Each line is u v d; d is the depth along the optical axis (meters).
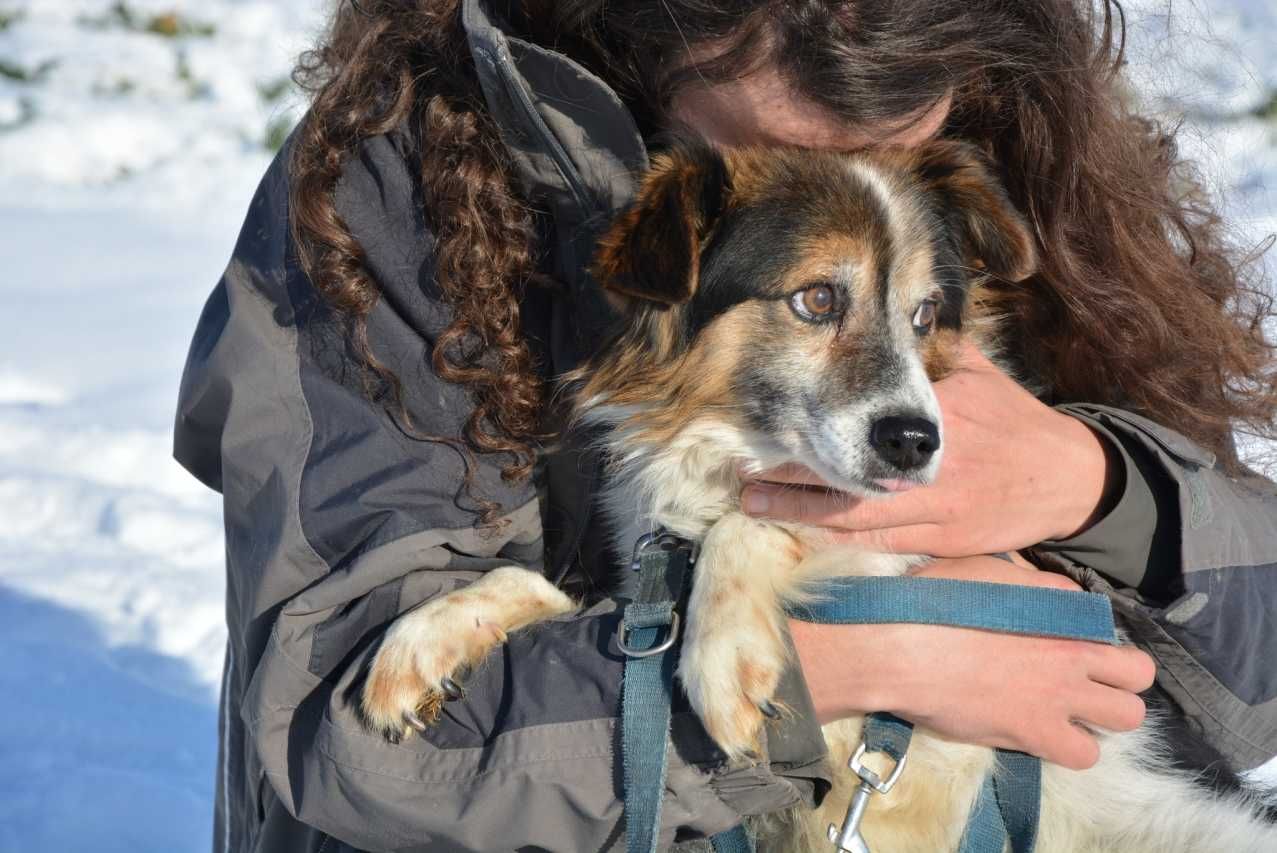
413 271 2.74
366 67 2.81
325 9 4.47
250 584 2.68
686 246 2.73
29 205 8.72
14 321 7.13
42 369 6.60
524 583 2.75
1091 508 2.84
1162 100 3.75
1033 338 3.38
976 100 3.20
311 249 2.71
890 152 3.19
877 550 2.90
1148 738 3.11
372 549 2.62
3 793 3.89
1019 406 2.96
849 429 2.88
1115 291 3.09
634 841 2.37
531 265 2.86
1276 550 2.92
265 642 2.68
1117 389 3.18
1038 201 3.14
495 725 2.48
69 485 5.55
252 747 2.76
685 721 2.48
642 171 2.77
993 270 3.23
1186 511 2.75
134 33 10.27
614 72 2.95
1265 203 6.31
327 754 2.47
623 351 3.05
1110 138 3.10
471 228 2.70
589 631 2.58
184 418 2.88
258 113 9.70
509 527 2.80
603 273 2.69
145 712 4.30
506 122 2.70
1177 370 3.12
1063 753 2.73
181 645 4.64
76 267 7.91
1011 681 2.66
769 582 2.71
